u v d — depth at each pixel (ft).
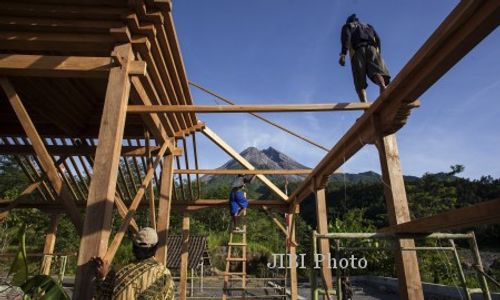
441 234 9.29
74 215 10.22
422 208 55.42
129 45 10.14
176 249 46.80
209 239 67.46
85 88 15.31
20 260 8.16
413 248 9.13
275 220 27.22
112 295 6.63
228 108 11.71
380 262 45.29
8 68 9.94
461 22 6.84
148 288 6.60
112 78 9.78
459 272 9.68
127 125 18.24
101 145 9.12
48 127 18.62
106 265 8.17
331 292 10.42
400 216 9.98
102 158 9.02
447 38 7.36
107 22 10.12
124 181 23.40
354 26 13.73
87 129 18.76
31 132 10.09
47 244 23.72
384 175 10.70
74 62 10.07
